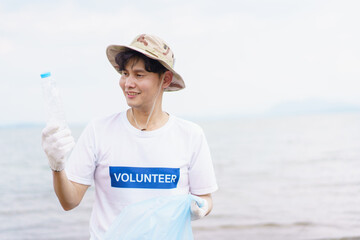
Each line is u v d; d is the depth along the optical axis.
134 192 2.04
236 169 17.53
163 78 2.09
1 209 9.56
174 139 2.12
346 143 28.98
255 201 9.68
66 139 1.76
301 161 19.44
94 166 2.10
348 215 7.75
